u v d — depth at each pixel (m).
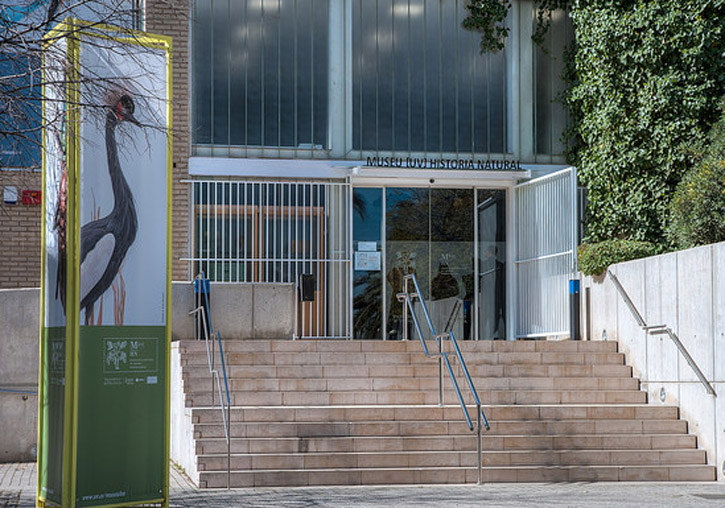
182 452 12.91
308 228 17.48
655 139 16.53
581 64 17.88
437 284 18.30
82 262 9.08
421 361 14.49
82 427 8.99
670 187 16.44
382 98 18.20
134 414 9.31
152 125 9.46
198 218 17.16
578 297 16.11
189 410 12.37
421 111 18.34
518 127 18.58
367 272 18.08
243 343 14.26
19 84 9.67
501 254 18.52
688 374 13.16
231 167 17.39
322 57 18.03
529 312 17.73
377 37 18.25
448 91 18.45
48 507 9.27
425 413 12.77
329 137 17.94
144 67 9.54
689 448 12.88
